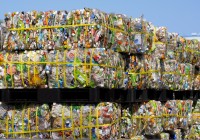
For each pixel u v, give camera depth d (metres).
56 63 6.41
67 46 6.46
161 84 8.45
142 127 7.82
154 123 7.80
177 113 9.02
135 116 7.80
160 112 8.16
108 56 6.42
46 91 6.52
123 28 7.04
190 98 10.16
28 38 6.69
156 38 8.52
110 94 6.70
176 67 9.07
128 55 7.55
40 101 6.54
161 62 8.64
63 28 6.49
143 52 7.67
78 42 6.40
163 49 8.48
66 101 6.42
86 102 6.41
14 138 6.61
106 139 6.34
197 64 10.56
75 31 6.43
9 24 6.84
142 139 7.62
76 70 6.31
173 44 9.06
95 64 6.27
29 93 6.72
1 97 6.77
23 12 6.78
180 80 9.36
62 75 6.38
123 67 7.15
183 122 9.27
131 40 7.48
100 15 6.42
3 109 6.70
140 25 7.58
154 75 8.11
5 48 6.84
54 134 6.46
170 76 8.83
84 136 6.36
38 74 6.51
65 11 6.52
